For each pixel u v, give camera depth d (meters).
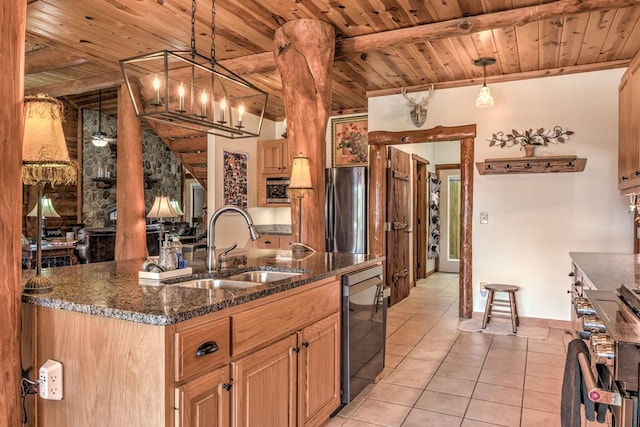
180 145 6.09
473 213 4.88
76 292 1.82
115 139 8.20
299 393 2.17
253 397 1.83
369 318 3.00
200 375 1.56
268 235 6.30
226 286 2.42
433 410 2.70
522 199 4.68
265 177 6.49
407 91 5.21
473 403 2.79
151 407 1.45
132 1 3.16
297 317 2.16
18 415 1.66
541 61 4.29
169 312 1.47
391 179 5.62
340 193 5.68
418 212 7.72
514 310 4.39
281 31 3.54
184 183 11.25
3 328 1.61
